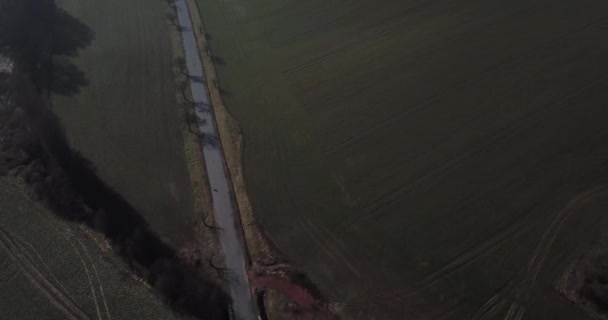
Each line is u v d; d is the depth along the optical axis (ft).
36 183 171.12
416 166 170.71
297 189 166.61
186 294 141.18
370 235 152.66
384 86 199.62
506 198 159.43
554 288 136.98
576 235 148.15
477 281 140.15
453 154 173.47
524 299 135.44
